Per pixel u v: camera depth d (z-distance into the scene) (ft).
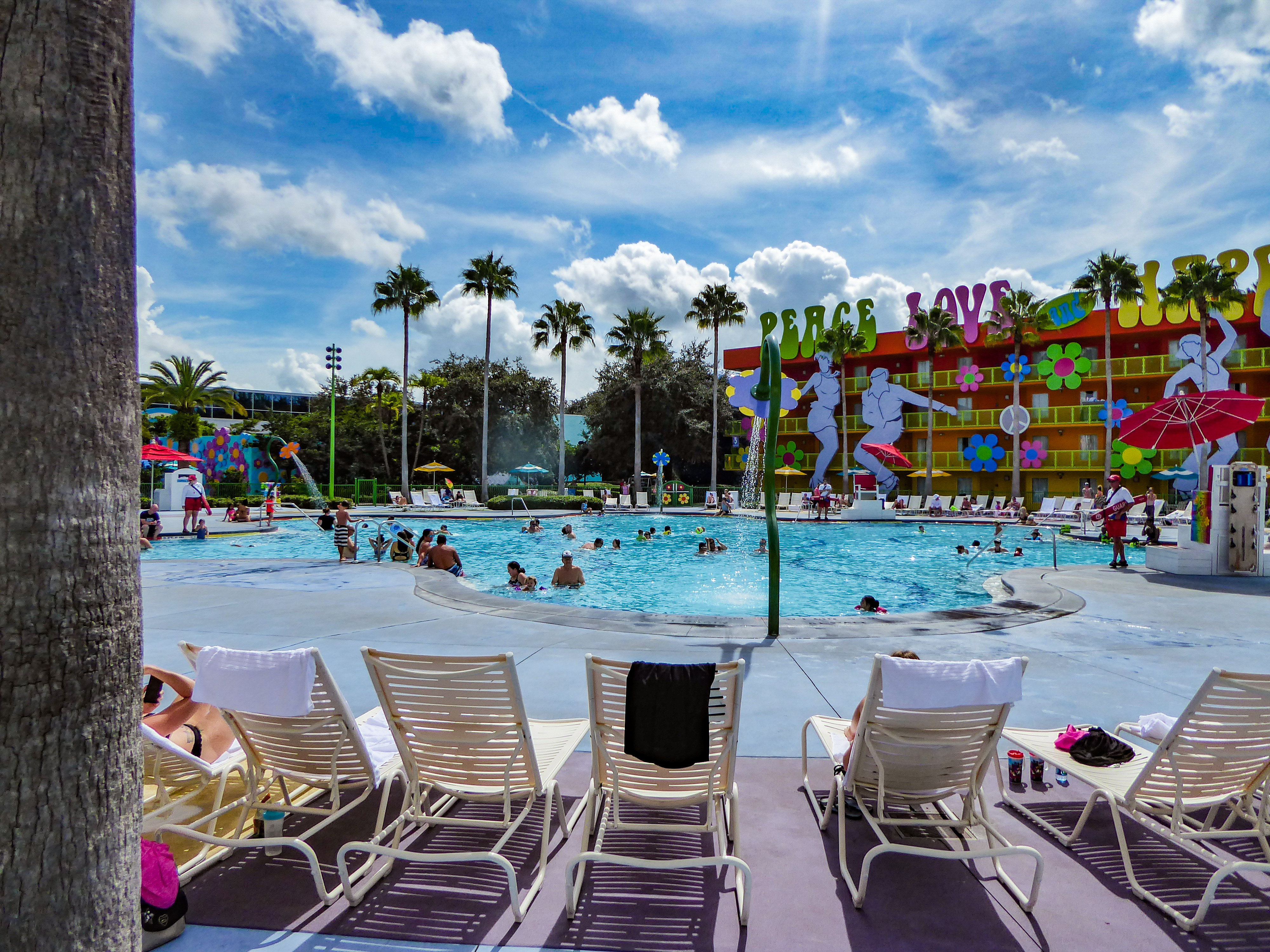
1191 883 9.09
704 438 161.99
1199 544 39.60
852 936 7.98
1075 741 10.90
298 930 8.07
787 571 51.13
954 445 136.56
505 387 174.40
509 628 23.22
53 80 4.39
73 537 4.46
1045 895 8.80
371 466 167.43
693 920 8.29
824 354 145.48
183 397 140.36
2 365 4.25
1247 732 8.84
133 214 4.92
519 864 9.57
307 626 23.67
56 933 4.42
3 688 4.24
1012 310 119.65
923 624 23.86
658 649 20.42
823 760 12.90
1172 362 113.29
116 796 4.74
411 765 9.56
